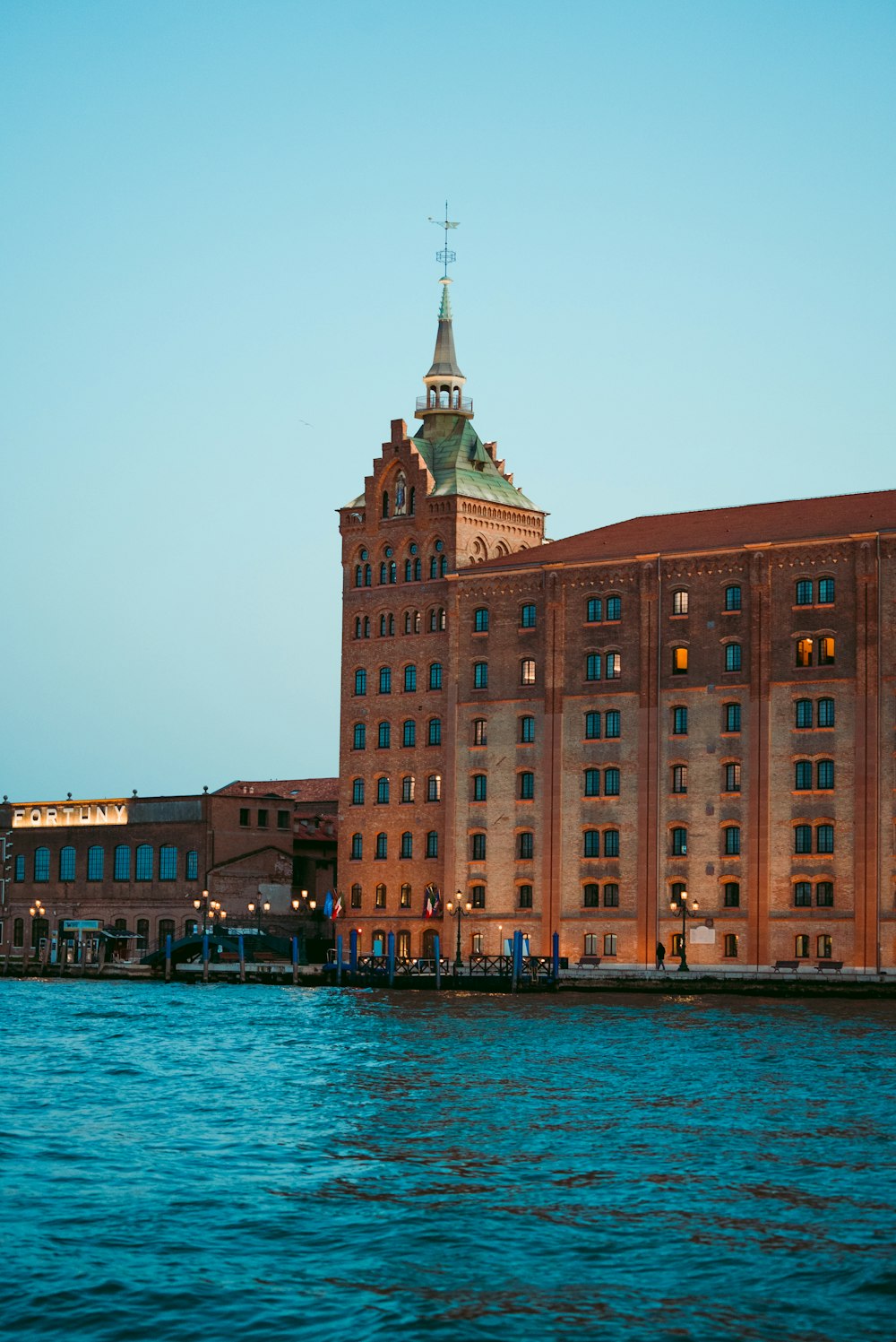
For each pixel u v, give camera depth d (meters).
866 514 130.25
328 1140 57.91
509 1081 72.25
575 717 138.00
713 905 130.38
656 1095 67.88
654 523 142.88
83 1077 74.94
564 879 137.50
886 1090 68.81
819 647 127.69
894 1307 39.62
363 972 134.12
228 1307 39.59
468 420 159.00
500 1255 43.44
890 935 123.62
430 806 148.00
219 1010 112.19
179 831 161.50
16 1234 45.00
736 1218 46.72
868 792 124.88
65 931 168.38
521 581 141.88
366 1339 37.72
